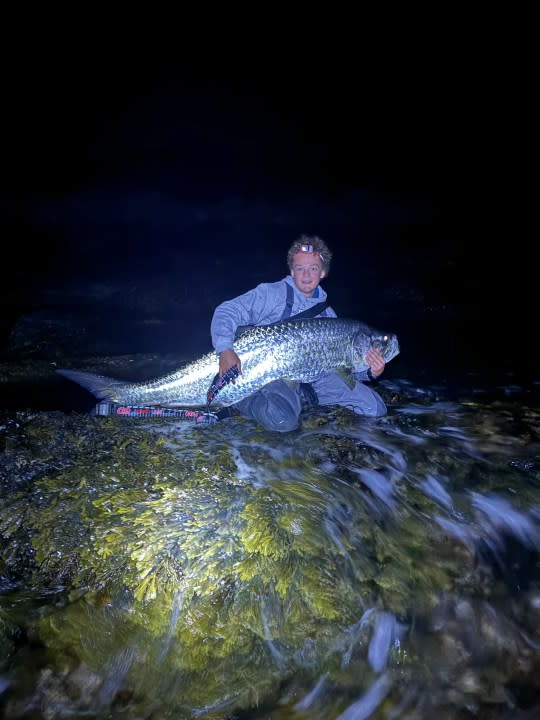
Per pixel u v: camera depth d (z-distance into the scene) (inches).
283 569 68.3
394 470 85.7
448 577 72.9
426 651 67.1
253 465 83.2
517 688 64.9
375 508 78.5
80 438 89.0
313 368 95.0
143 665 63.5
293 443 90.6
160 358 144.5
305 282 95.7
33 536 69.9
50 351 152.1
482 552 75.8
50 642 63.0
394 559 73.2
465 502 81.9
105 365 138.6
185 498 74.8
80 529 70.2
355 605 68.3
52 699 60.5
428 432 98.5
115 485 77.0
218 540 69.2
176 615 65.6
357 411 104.6
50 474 79.2
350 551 72.3
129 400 97.7
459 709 62.6
